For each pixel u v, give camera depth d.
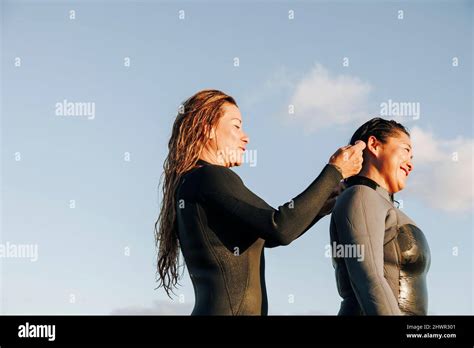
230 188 3.13
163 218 3.46
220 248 3.14
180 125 3.43
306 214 3.04
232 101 3.51
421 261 3.78
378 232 3.69
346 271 3.79
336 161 3.24
